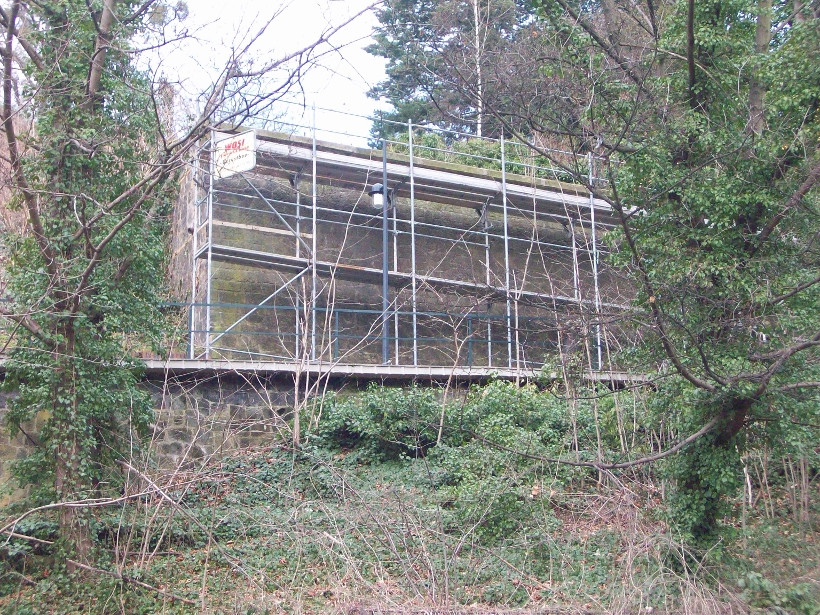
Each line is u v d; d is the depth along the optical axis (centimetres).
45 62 1161
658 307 987
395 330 1948
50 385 1127
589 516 1191
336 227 2080
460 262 2202
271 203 2009
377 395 1509
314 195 1847
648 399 1229
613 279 1675
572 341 1335
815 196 1072
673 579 967
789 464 1316
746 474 1279
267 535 1141
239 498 1231
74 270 1116
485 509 1138
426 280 1883
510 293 1636
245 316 1677
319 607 957
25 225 1261
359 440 1486
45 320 1119
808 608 940
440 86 1736
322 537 1055
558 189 2178
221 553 1084
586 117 1112
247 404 1473
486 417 1455
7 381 1177
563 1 1106
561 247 2077
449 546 1070
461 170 2119
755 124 1107
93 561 1066
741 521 1228
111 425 1202
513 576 1048
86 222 1055
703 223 1111
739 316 1038
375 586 955
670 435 1220
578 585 1012
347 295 2059
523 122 1244
